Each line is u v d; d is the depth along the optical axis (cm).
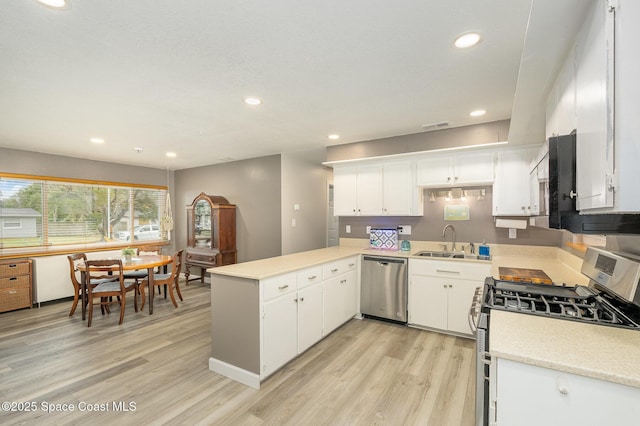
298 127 348
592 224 125
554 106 172
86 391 229
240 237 554
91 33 166
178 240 664
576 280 210
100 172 548
